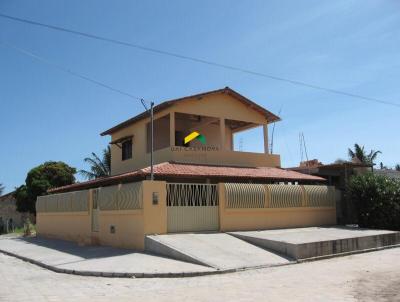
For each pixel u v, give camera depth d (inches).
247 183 909.8
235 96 1043.3
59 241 999.0
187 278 512.7
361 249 751.7
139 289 444.1
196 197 784.3
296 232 813.9
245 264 583.2
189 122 1143.6
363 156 2162.9
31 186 1617.9
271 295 393.1
